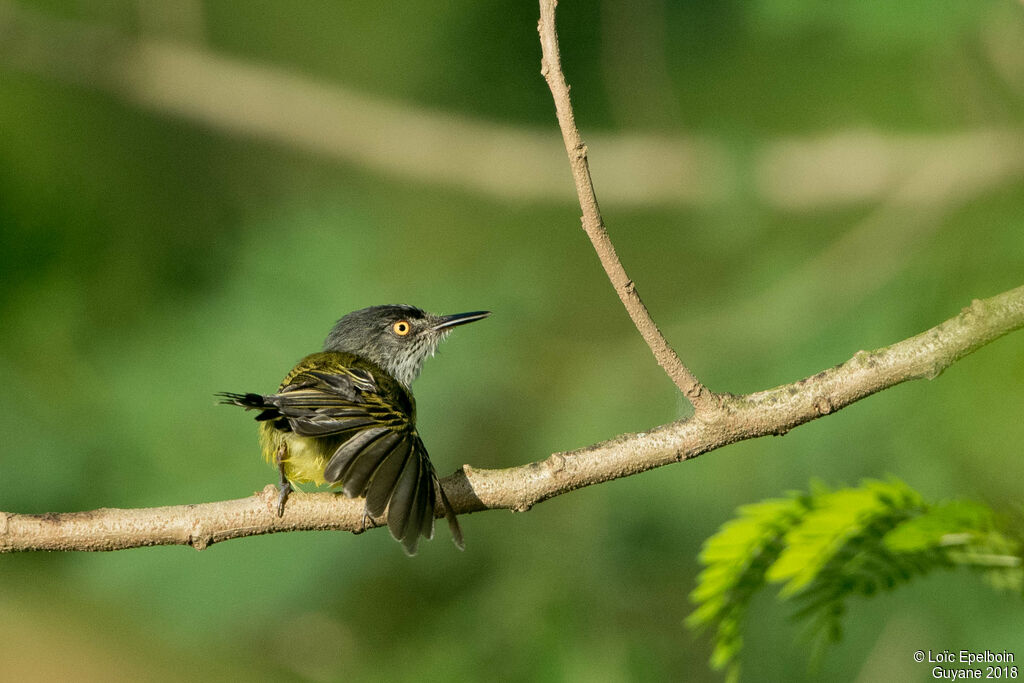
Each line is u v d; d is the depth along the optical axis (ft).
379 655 39.47
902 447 32.86
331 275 40.70
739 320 40.37
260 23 54.75
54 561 45.75
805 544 14.65
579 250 48.96
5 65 50.93
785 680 37.04
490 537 38.93
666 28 47.78
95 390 39.50
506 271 44.39
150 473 37.27
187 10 54.19
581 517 38.63
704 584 15.92
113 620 45.50
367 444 23.53
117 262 45.68
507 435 40.27
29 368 40.34
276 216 45.24
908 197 42.60
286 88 54.80
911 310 36.42
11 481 37.65
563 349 43.47
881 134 46.34
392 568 38.47
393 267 44.27
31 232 44.65
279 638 40.42
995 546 14.58
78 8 53.31
